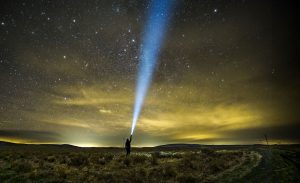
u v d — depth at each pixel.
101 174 15.12
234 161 21.66
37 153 32.34
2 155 27.64
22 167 17.72
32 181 13.34
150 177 14.62
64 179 13.91
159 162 22.25
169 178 14.30
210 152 31.62
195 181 13.19
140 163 21.56
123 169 17.64
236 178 13.41
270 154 27.33
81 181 13.39
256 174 14.45
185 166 18.70
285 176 13.73
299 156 24.56
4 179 13.90
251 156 25.95
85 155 26.97
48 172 15.73
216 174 15.05
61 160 22.83
